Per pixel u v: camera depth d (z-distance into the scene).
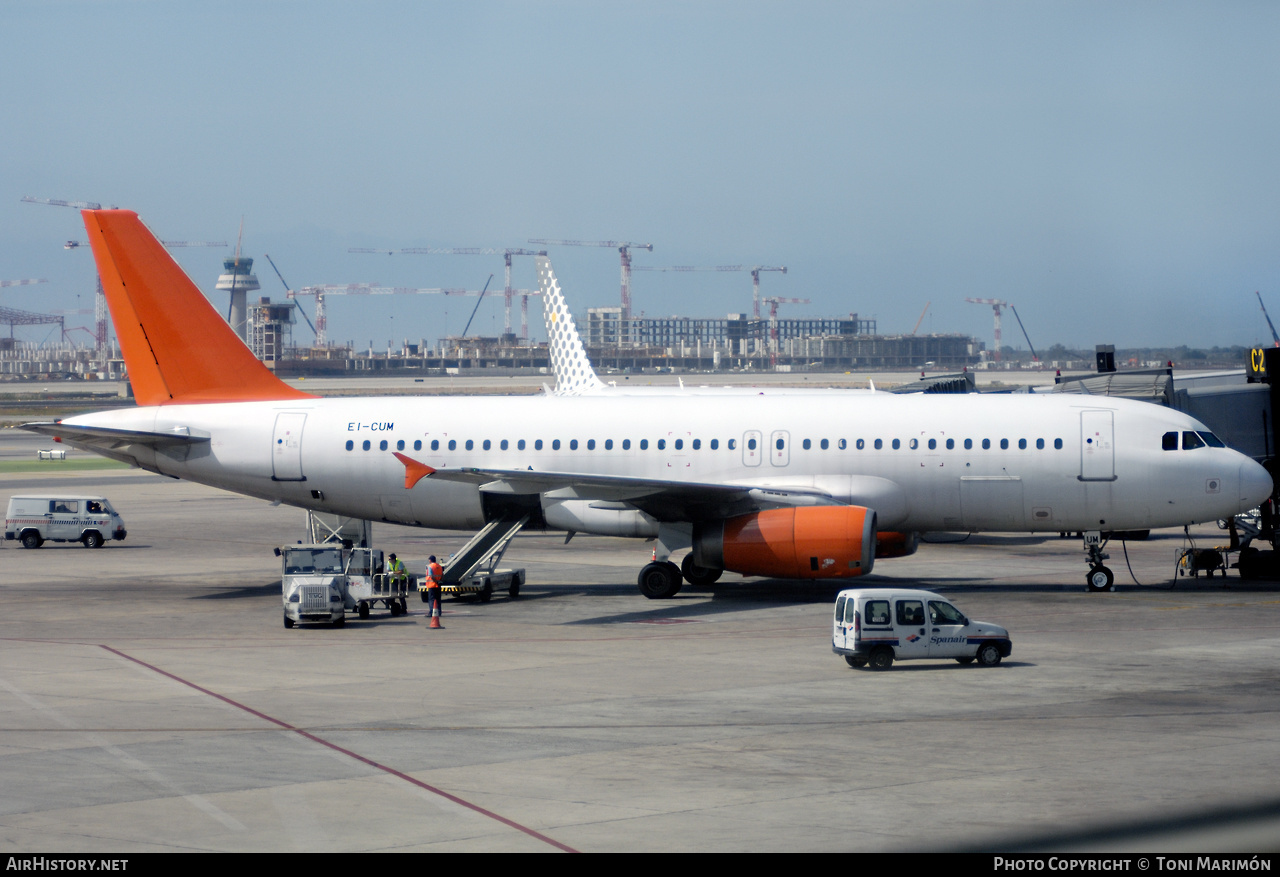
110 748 32.09
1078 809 25.95
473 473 57.06
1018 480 59.44
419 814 26.20
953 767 29.45
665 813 26.09
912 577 67.25
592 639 49.38
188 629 52.91
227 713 36.22
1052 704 36.38
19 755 31.38
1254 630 49.19
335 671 42.91
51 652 47.09
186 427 65.69
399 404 66.19
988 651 42.31
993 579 66.00
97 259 67.06
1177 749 30.88
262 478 65.50
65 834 24.94
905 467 60.41
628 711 36.12
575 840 24.34
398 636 50.72
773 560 57.62
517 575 62.84
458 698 38.19
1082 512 59.50
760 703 37.00
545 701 37.62
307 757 31.08
